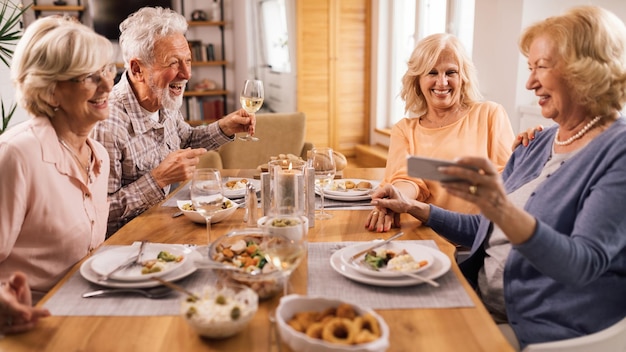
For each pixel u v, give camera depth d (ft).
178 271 4.26
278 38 21.91
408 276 4.14
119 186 7.06
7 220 4.57
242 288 3.58
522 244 3.72
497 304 4.92
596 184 4.15
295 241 3.68
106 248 4.94
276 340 3.35
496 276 4.88
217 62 23.68
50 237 4.88
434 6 17.97
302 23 20.97
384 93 21.84
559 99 4.50
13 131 4.88
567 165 4.50
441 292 3.98
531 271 4.47
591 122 4.52
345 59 21.79
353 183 7.06
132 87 7.23
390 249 4.72
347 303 3.34
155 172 6.42
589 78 4.25
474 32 13.97
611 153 4.16
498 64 13.00
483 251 5.30
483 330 3.44
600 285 4.21
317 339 3.09
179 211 6.19
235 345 3.31
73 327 3.53
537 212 4.52
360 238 5.22
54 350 3.27
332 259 4.45
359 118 22.54
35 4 22.11
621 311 4.20
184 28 7.30
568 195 4.36
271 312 3.70
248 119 8.34
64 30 4.70
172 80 7.15
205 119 24.34
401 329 3.46
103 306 3.80
